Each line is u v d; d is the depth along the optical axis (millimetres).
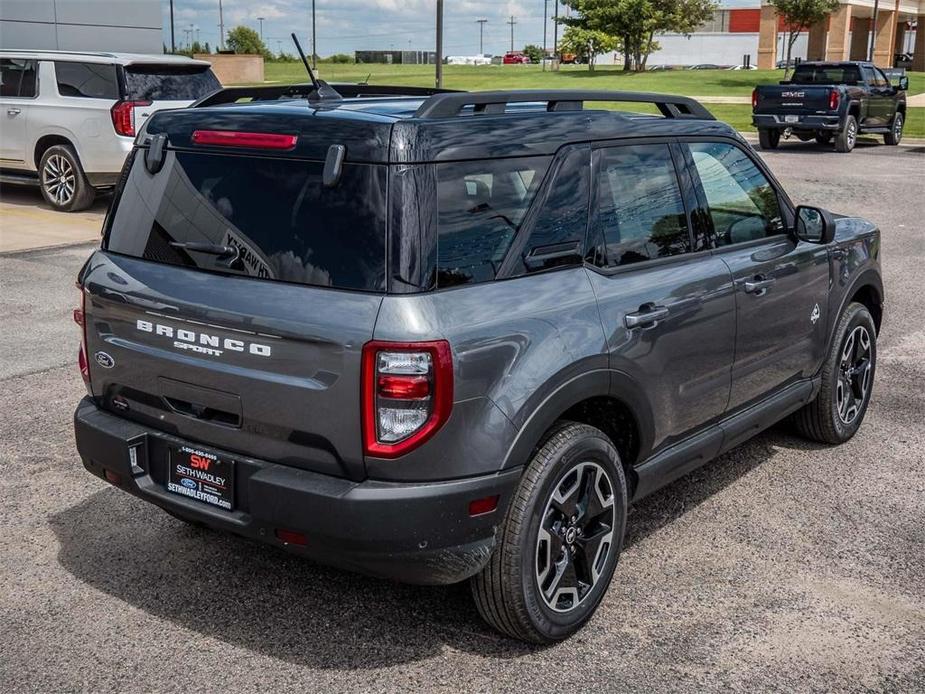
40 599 3875
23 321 8070
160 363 3500
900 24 81875
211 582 4016
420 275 3076
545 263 3467
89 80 12953
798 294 4863
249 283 3277
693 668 3467
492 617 3465
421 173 3123
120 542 4367
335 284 3125
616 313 3629
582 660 3502
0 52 13516
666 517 4699
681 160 4203
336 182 3154
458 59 127312
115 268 3662
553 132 3596
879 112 23234
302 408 3154
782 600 3936
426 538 3119
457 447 3117
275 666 3441
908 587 4055
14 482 4992
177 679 3359
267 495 3207
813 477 5199
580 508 3584
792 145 24125
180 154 3588
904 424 6012
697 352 4090
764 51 70562
